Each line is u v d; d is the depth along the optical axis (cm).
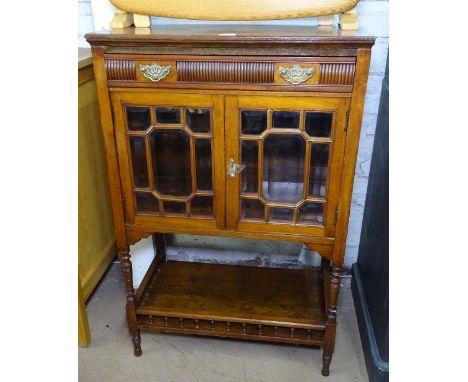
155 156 123
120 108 117
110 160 124
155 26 140
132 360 146
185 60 109
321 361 146
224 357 148
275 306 147
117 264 193
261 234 127
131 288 141
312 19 144
